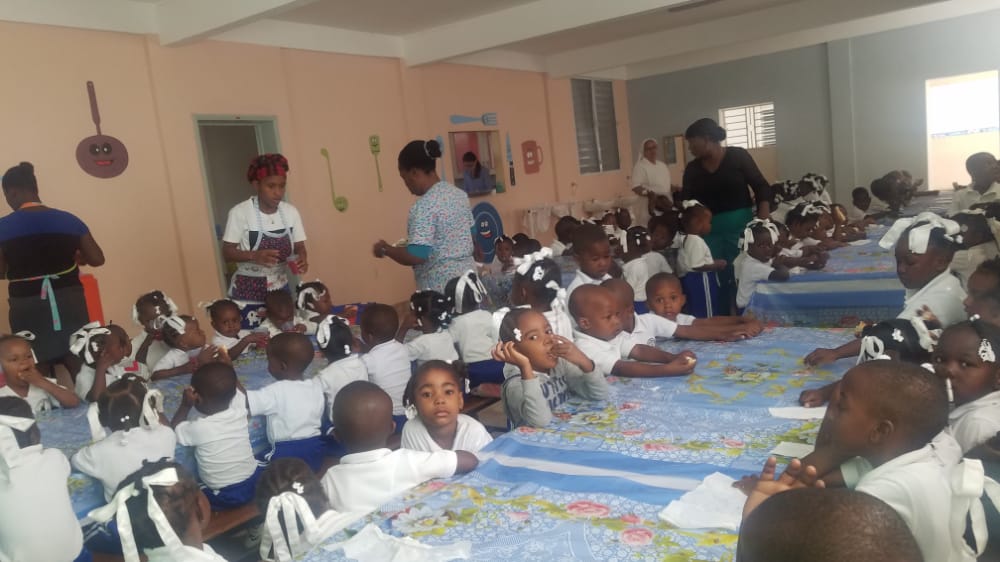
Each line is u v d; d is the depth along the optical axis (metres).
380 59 6.75
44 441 2.53
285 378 2.88
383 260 6.75
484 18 6.39
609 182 10.51
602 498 1.44
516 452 1.75
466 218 3.85
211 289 5.24
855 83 9.50
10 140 4.21
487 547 1.27
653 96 10.85
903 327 1.83
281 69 5.79
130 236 4.79
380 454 1.77
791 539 0.72
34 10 4.28
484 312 3.71
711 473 1.50
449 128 7.58
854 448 1.27
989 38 8.70
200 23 4.70
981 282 2.00
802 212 4.92
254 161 3.96
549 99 9.16
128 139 4.78
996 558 1.47
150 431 2.29
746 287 4.00
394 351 3.26
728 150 4.88
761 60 10.06
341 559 1.29
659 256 4.51
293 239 4.15
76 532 2.00
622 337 2.44
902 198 6.70
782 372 2.20
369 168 6.61
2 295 4.14
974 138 11.03
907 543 0.73
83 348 3.02
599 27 7.51
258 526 2.62
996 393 1.54
